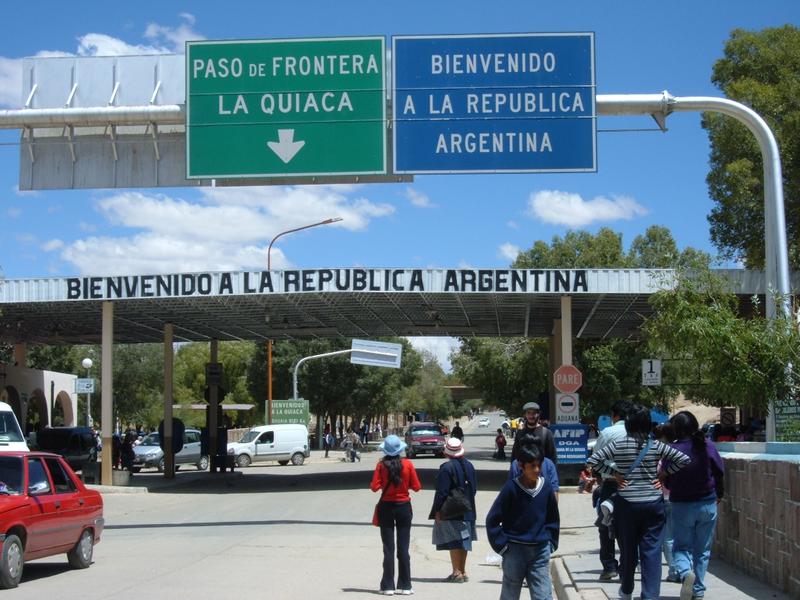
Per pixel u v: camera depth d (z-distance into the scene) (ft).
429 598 35.88
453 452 39.55
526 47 49.01
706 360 40.75
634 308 97.81
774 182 45.57
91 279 88.07
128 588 37.47
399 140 48.83
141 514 73.31
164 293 86.38
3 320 105.91
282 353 218.59
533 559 25.04
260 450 149.28
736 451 38.42
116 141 51.78
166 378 109.29
